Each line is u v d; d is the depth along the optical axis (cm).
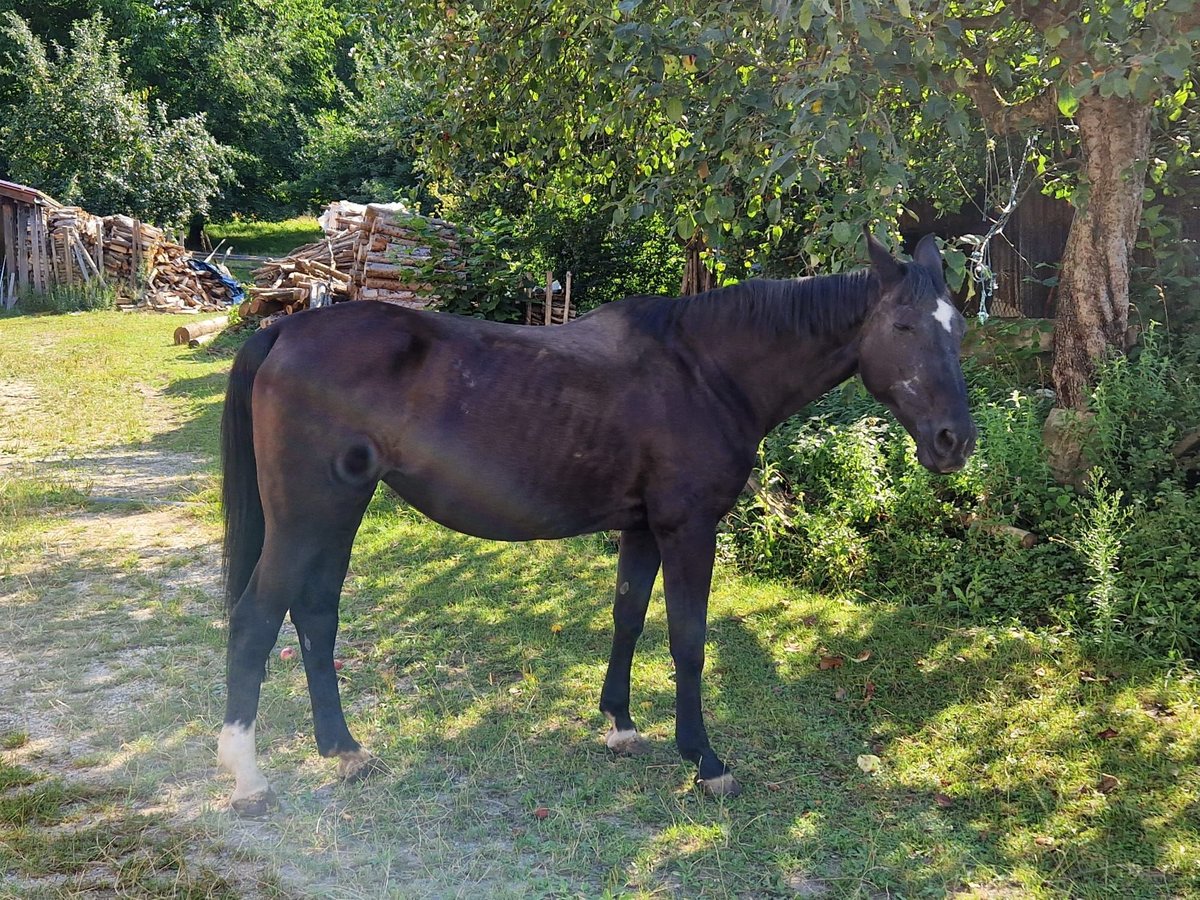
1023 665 439
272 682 427
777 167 403
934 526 563
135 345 1550
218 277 2369
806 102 421
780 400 349
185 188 2812
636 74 520
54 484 748
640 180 672
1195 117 625
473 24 687
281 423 316
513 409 324
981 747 376
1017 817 330
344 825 319
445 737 384
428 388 321
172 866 289
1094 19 445
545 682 436
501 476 327
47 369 1302
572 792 345
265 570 323
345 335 321
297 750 369
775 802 341
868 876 297
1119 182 561
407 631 495
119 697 410
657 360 340
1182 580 460
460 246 1144
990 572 519
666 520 339
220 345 1527
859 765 364
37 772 344
